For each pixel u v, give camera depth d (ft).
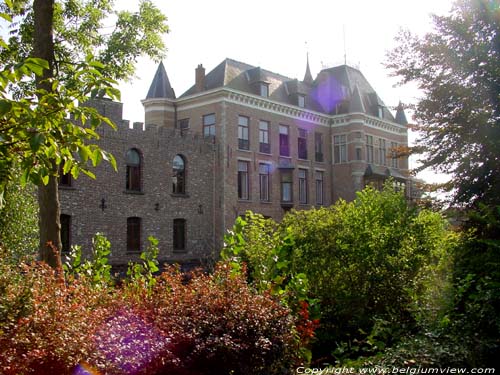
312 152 127.03
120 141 82.43
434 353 19.88
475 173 34.09
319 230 34.04
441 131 36.04
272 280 23.61
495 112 34.73
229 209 101.65
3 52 31.86
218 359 15.43
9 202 37.29
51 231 26.13
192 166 96.02
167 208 89.97
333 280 32.81
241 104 107.86
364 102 141.18
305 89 130.82
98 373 12.62
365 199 36.17
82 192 76.28
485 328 21.79
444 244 32.68
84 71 13.66
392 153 41.04
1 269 16.05
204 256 90.02
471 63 34.71
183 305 17.10
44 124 12.70
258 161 110.42
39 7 26.99
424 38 37.06
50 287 15.58
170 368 14.30
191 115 109.60
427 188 37.99
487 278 22.91
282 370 17.85
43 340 12.83
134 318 15.75
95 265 25.90
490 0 34.65
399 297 31.50
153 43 38.09
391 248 33.19
